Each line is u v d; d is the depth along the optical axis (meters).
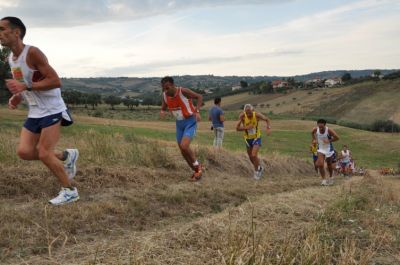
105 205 5.29
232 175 10.27
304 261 3.78
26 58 4.67
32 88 4.67
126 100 84.62
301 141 40.22
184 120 7.66
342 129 51.88
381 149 41.06
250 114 9.71
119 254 3.77
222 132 13.02
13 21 4.61
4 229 4.22
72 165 5.60
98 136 10.07
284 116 82.38
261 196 6.93
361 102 91.19
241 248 3.75
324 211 5.58
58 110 5.01
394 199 8.26
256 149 9.75
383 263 4.21
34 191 5.75
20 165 6.72
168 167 8.95
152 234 4.38
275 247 4.10
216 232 4.44
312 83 135.75
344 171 18.70
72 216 4.82
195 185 7.30
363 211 6.05
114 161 8.19
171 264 3.65
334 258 4.12
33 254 3.82
